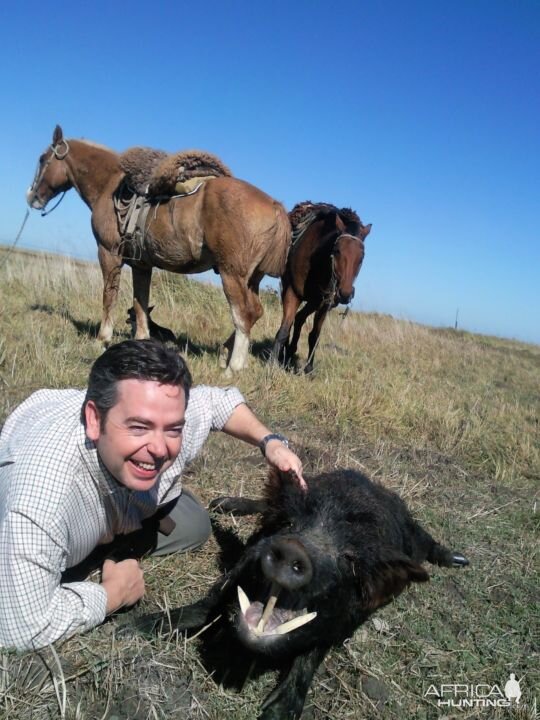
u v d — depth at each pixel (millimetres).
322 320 5500
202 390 2053
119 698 1570
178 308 7012
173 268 4961
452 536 2930
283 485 1972
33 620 1510
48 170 5305
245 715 1655
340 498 1958
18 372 3697
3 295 6172
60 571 1579
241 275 4621
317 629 1770
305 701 1770
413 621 2203
